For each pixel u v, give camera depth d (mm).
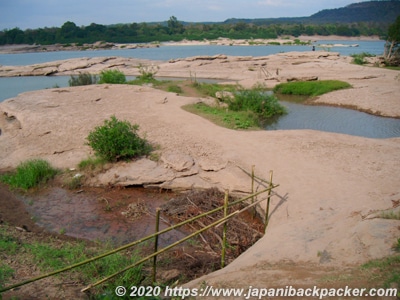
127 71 42312
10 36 109125
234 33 121188
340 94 23062
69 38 109688
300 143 11797
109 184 10414
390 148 11289
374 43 109125
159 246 7469
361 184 8859
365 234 5957
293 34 129375
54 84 32969
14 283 5453
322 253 5801
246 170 10062
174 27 128125
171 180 10141
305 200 8297
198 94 24203
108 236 7988
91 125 13969
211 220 8312
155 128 13547
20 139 13375
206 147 11633
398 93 21922
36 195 10133
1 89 30250
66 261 6469
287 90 25625
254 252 6266
